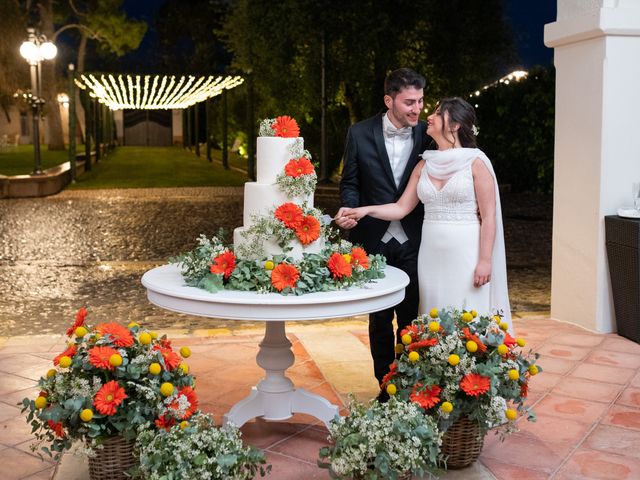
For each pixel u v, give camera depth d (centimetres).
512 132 1745
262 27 1895
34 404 308
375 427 289
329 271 348
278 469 351
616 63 575
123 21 3762
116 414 304
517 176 1795
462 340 338
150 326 647
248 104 2283
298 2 1798
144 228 1255
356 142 423
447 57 1898
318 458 364
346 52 1880
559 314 636
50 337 586
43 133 4966
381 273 375
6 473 347
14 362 510
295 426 405
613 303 591
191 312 330
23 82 2983
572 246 616
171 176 2380
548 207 1530
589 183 594
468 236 389
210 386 471
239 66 2112
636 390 461
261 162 361
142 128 5766
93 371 312
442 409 320
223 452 284
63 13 3928
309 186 355
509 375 331
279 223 346
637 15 567
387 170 415
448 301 394
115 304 730
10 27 2942
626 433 396
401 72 401
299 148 357
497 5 1931
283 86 2000
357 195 428
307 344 565
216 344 564
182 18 4981
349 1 1795
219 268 340
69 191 1892
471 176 385
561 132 623
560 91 622
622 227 566
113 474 313
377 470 287
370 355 537
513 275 888
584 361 518
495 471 349
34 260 963
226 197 1781
